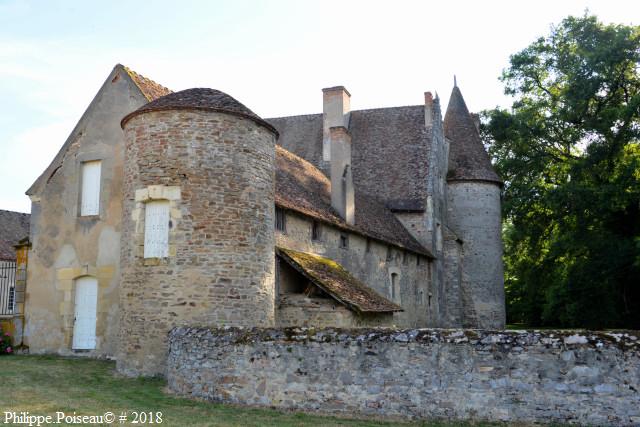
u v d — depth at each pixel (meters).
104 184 16.38
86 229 16.42
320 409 9.09
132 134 12.98
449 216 30.61
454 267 28.92
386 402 8.81
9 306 22.11
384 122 30.31
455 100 33.56
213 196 12.33
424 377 8.71
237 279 12.31
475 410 8.45
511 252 33.56
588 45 29.97
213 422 8.17
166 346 11.86
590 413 8.00
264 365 9.52
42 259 16.94
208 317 11.94
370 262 21.20
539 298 38.16
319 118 29.47
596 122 28.20
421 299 25.81
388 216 25.80
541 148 31.73
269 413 8.95
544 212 31.16
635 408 7.82
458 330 8.80
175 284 12.02
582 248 29.00
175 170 12.34
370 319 15.64
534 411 8.21
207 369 9.94
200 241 12.13
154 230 12.51
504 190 33.00
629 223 28.39
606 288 28.19
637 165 25.25
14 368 12.94
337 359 9.15
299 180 19.53
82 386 10.81
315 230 17.56
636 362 7.91
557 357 8.23
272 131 13.65
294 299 14.82
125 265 12.70
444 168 30.47
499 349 8.48
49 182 17.25
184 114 12.50
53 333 16.38
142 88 16.47
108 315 15.67
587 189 26.25
